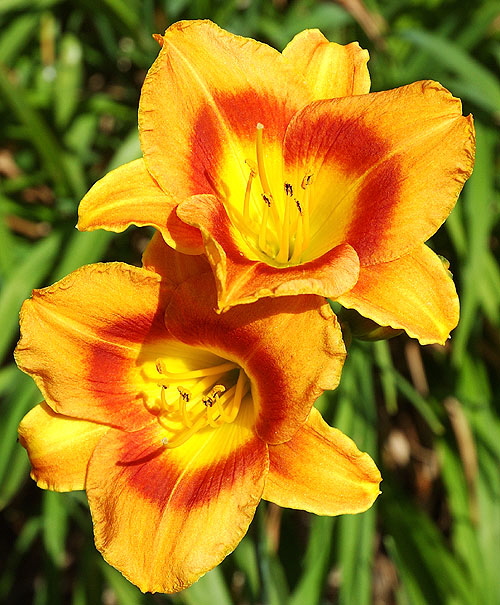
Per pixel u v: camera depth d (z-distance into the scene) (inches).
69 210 27.5
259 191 18.4
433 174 17.1
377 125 17.6
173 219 17.4
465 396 26.7
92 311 17.8
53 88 29.8
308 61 18.7
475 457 26.4
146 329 18.1
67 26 31.5
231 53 18.1
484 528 25.7
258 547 23.6
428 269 17.2
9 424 25.2
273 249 18.5
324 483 17.2
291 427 17.1
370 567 24.9
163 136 17.5
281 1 31.4
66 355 17.9
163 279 17.7
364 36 28.2
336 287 16.5
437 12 29.0
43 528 27.3
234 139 18.2
